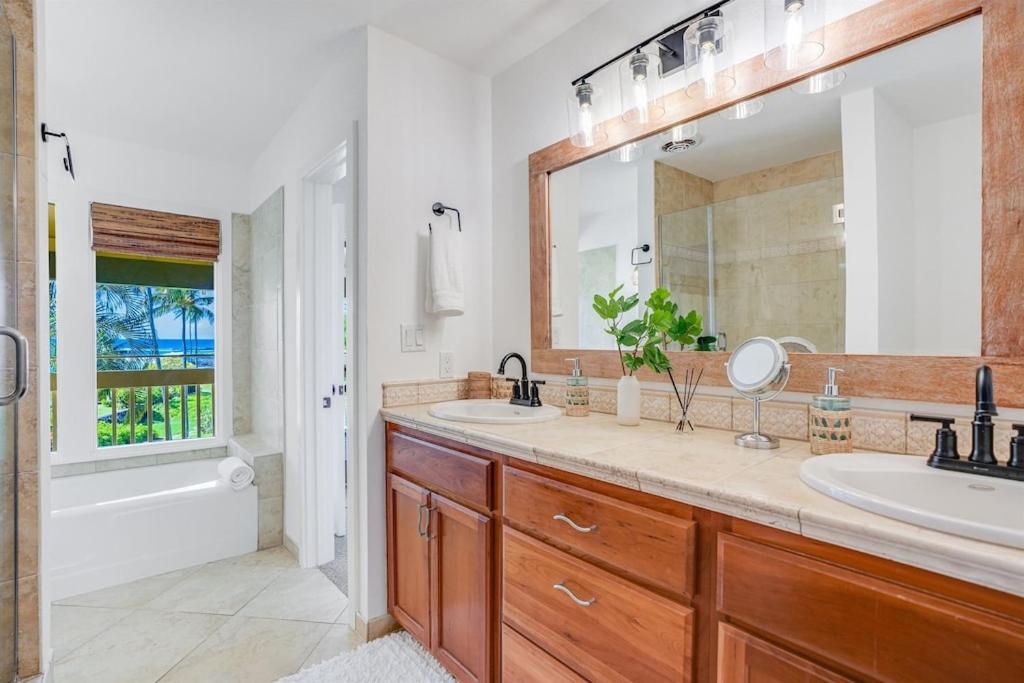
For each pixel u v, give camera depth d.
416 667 1.68
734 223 1.42
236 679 1.62
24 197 1.43
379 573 1.88
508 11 1.78
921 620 0.65
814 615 0.75
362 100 1.89
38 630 1.44
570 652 1.14
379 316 1.89
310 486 2.50
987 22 1.00
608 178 1.76
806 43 1.16
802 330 1.29
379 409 1.88
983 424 0.89
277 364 2.88
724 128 1.44
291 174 2.64
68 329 2.83
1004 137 0.98
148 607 2.09
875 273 1.16
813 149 1.26
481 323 2.21
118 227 2.95
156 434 3.16
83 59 2.09
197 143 3.01
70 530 2.20
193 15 1.80
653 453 1.14
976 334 1.02
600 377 1.78
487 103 2.24
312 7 1.76
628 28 1.68
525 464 1.28
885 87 1.14
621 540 1.03
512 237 2.14
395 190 1.93
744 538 0.85
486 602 1.39
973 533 0.63
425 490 1.65
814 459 0.97
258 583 2.31
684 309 1.53
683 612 0.92
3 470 1.31
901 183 1.12
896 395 1.12
